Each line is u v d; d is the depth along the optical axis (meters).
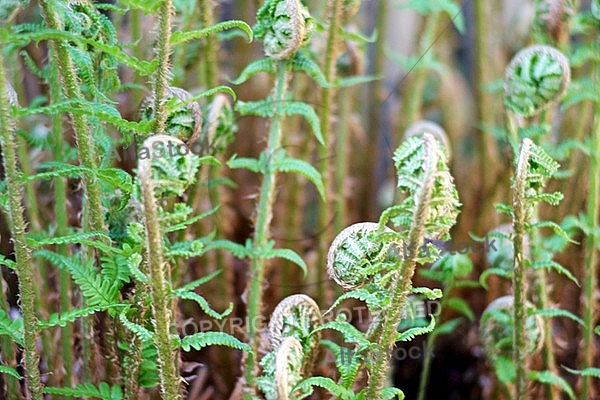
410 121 1.31
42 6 0.94
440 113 1.44
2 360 1.03
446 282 1.13
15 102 0.99
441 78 1.41
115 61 0.99
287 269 1.19
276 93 1.04
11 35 0.90
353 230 0.94
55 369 1.07
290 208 1.21
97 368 1.04
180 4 1.12
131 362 0.98
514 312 1.01
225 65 1.32
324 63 1.10
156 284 0.91
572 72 1.23
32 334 0.95
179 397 0.95
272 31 1.00
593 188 1.09
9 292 1.08
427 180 0.88
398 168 0.90
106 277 0.97
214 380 1.15
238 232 1.28
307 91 1.23
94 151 0.99
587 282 1.09
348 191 1.24
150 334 0.93
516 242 0.98
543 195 0.97
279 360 0.90
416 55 1.35
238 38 1.29
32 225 1.09
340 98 1.22
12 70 1.09
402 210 0.90
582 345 1.10
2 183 0.99
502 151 1.23
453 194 0.91
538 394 1.12
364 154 1.31
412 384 1.22
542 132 1.07
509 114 1.07
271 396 0.93
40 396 0.96
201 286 1.17
